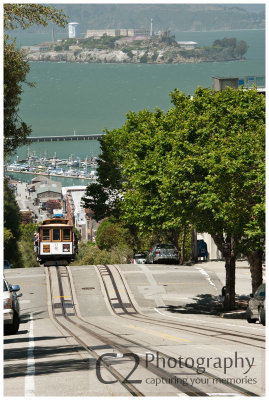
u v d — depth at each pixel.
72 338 30.81
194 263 84.69
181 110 58.94
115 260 121.38
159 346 24.98
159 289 66.38
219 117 48.53
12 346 27.77
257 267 48.19
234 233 45.66
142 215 58.41
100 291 66.12
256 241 42.78
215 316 49.25
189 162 45.47
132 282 69.81
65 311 57.62
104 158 105.75
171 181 46.47
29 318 53.19
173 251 84.06
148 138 69.12
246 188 41.41
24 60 36.34
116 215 109.56
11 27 34.62
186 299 61.81
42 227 80.56
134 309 58.12
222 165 41.72
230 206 42.16
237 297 60.06
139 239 112.12
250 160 41.47
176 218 50.91
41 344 28.02
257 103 47.31
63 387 16.84
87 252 124.25
